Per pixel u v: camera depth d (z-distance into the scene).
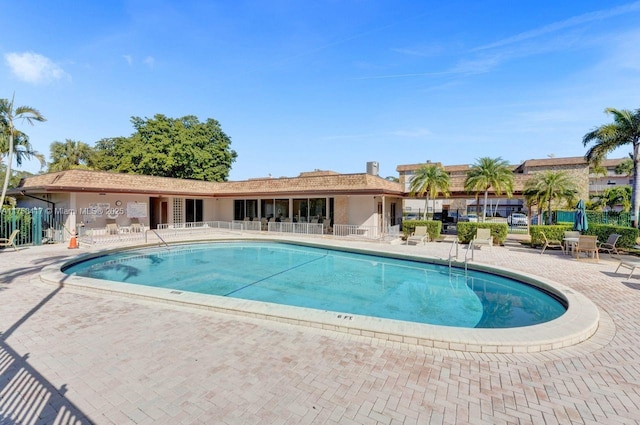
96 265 12.85
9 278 8.95
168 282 10.45
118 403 3.31
